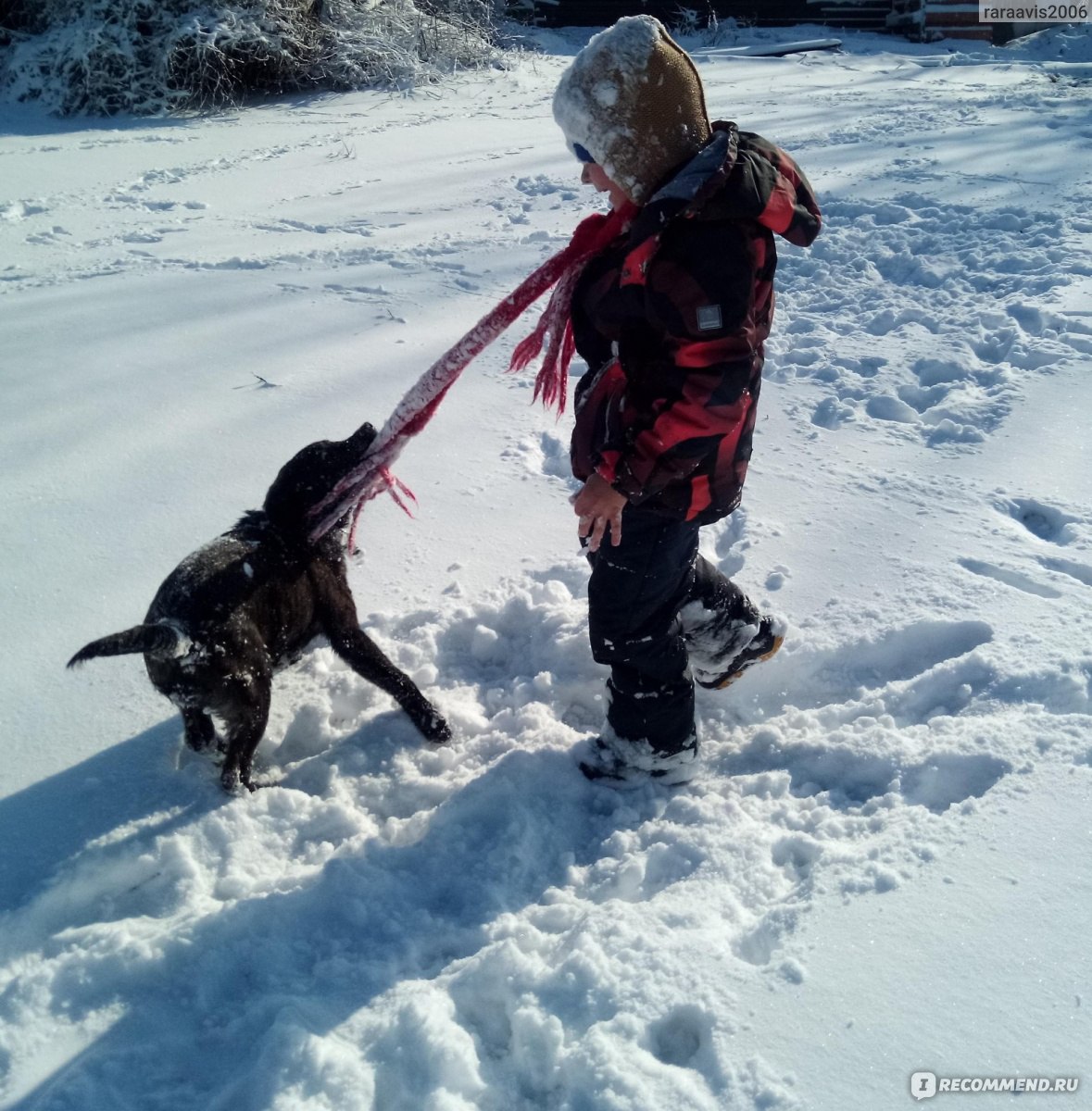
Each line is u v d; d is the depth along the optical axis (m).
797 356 5.18
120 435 4.50
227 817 2.73
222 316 5.70
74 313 5.74
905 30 16.89
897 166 7.87
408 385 4.91
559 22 17.61
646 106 2.29
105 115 11.41
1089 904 2.19
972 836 2.40
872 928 2.19
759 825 2.62
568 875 2.59
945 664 3.02
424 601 3.57
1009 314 5.40
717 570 3.03
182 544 3.80
